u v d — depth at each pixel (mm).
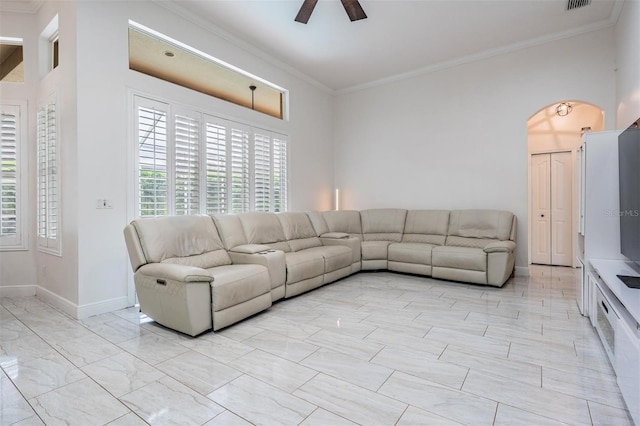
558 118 5445
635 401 1394
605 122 4020
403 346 2340
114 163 3119
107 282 3092
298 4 3537
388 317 2953
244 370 2004
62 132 3105
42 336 2521
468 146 4949
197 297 2484
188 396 1730
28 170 3666
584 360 2105
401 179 5602
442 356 2180
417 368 2021
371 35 4215
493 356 2174
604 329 2184
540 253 5613
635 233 2209
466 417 1547
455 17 3818
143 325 2768
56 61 3645
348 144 6191
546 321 2814
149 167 3373
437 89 5203
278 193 5059
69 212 3023
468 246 4473
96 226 3004
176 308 2502
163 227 3004
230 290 2682
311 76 5582
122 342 2416
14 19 3613
